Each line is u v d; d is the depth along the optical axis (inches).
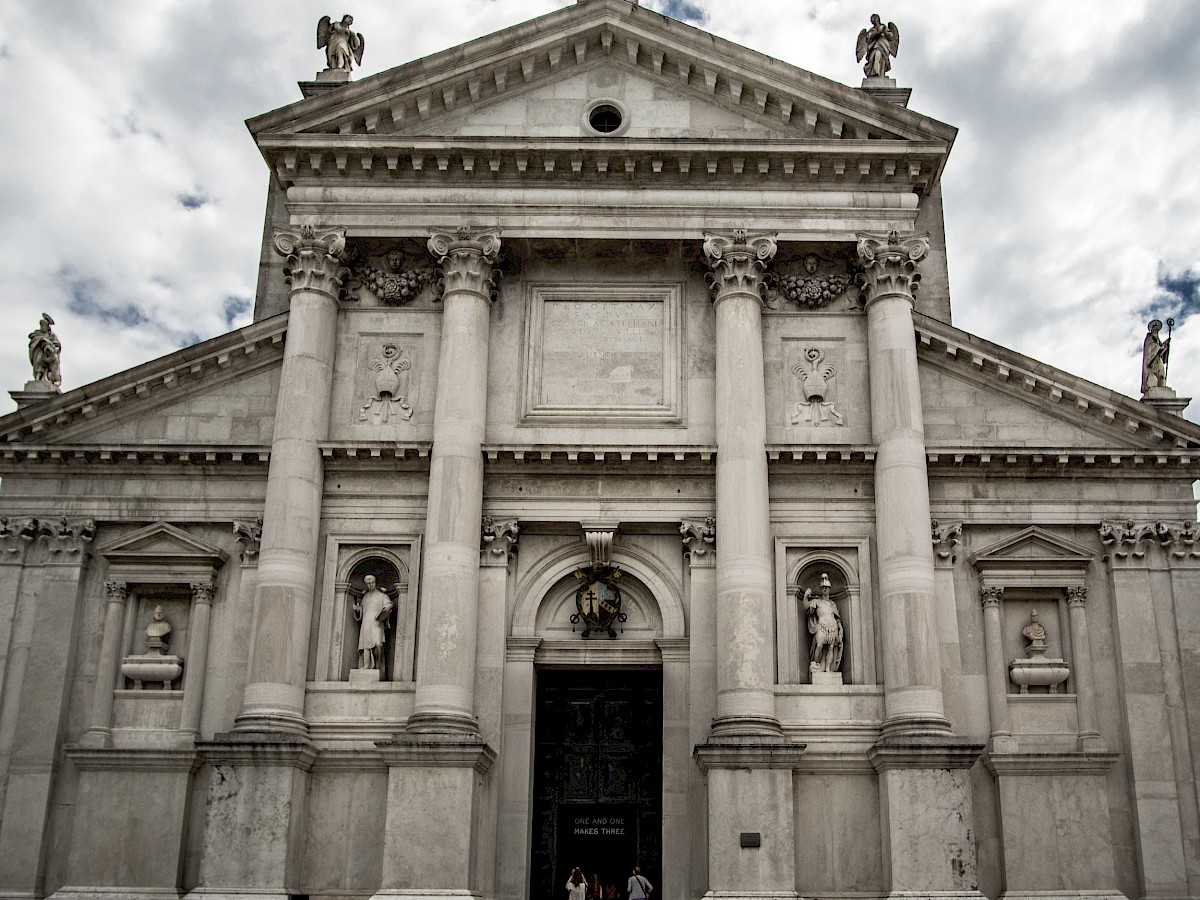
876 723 1126.4
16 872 1115.3
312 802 1111.6
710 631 1163.9
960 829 1050.1
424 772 1070.4
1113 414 1229.1
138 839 1115.9
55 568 1208.8
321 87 1331.2
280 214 1398.9
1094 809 1116.5
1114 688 1168.2
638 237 1245.7
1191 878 1104.2
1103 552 1206.9
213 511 1224.2
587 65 1302.9
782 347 1254.3
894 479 1170.6
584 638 1197.7
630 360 1259.2
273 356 1274.6
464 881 1043.9
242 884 1043.9
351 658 1175.6
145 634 1203.9
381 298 1269.7
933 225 1381.6
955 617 1177.4
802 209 1254.3
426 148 1242.6
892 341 1213.1
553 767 1199.6
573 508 1202.6
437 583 1133.7
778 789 1064.8
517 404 1241.4
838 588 1190.3
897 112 1240.8
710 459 1191.6
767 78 1261.1
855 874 1084.5
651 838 1179.3
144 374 1252.5
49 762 1146.0
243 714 1104.2
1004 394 1256.2
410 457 1202.0
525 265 1285.7
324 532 1198.3
